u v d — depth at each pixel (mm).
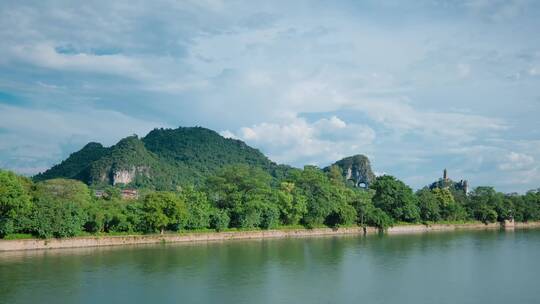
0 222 112000
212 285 82312
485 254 126125
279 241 154750
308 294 76812
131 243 135875
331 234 187375
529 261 113312
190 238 148500
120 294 75062
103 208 138000
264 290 79125
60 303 69375
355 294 77438
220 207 169000
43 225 118000
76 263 100750
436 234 194875
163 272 93188
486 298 76062
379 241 159250
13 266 95375
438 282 87562
